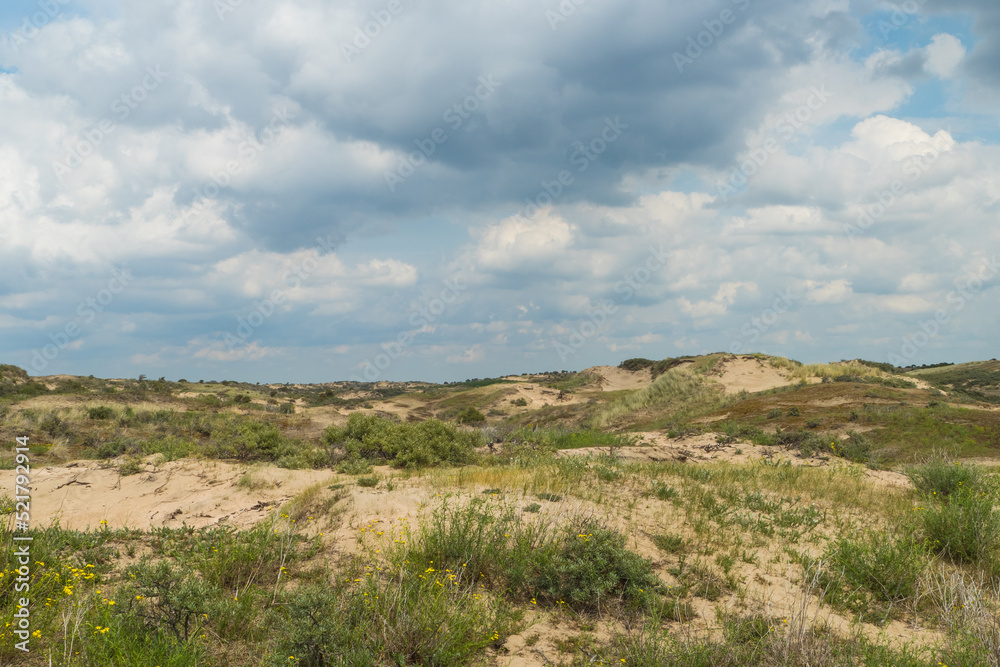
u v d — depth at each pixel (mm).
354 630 4441
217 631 4504
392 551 6391
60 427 21672
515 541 6547
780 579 6457
